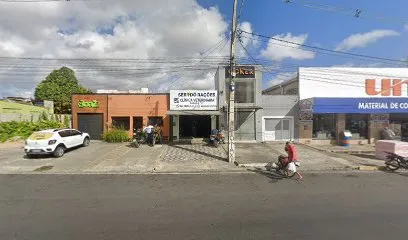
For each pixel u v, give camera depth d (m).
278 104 26.17
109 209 8.43
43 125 27.00
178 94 25.66
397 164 14.87
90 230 6.79
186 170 14.85
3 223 7.30
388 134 25.70
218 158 18.00
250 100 25.89
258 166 15.79
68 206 8.76
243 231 6.67
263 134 26.11
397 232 6.59
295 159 13.12
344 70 26.30
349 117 26.47
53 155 18.34
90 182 12.21
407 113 26.78
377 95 26.47
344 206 8.64
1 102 29.09
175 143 24.70
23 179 12.89
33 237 6.40
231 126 16.77
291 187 11.22
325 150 21.69
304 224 7.11
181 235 6.46
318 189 10.87
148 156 18.53
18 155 19.05
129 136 26.28
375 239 6.20
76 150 20.69
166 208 8.50
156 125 25.55
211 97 25.75
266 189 10.88
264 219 7.48
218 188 11.05
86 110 26.59
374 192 10.40
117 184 11.81
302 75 26.17
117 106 26.59
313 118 26.42
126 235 6.48
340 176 13.48
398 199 9.42
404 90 26.59
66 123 31.78
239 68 25.69
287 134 26.28
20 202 9.21
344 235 6.42
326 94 26.30
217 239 6.22
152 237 6.36
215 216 7.75
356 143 26.48
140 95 26.52
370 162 16.98
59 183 12.05
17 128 25.11
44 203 9.09
